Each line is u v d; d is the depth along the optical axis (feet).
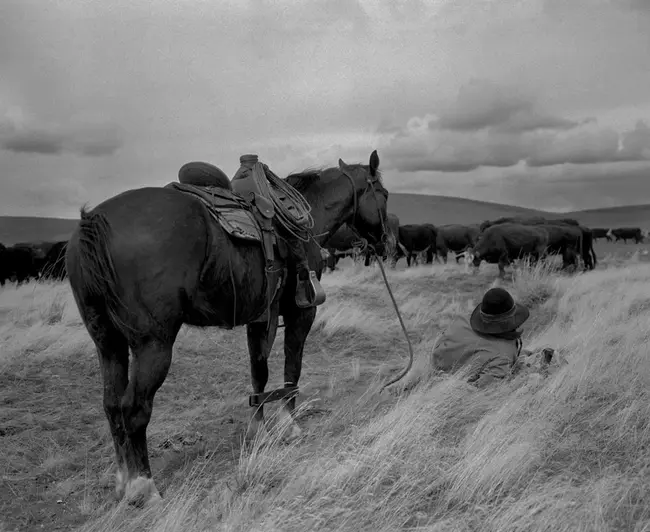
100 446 18.38
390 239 23.13
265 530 12.21
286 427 18.08
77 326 32.76
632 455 15.74
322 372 27.37
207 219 15.24
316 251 20.39
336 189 21.68
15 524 13.80
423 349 30.40
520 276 53.06
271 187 18.61
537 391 19.57
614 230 278.46
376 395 22.12
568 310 38.78
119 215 14.06
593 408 19.03
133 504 14.01
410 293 47.93
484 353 21.99
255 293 16.75
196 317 15.25
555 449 16.10
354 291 46.16
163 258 13.89
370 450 15.51
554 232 78.84
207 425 20.24
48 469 16.52
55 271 81.76
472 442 15.84
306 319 19.60
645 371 21.67
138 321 13.79
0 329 32.53
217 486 14.97
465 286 52.95
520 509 12.51
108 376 14.73
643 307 37.93
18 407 21.40
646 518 12.67
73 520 13.98
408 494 13.71
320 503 13.47
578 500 13.16
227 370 27.02
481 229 94.32
